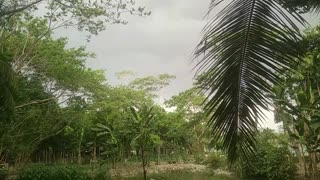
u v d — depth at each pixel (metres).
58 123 22.67
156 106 29.41
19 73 18.77
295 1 3.73
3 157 24.11
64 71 21.09
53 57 20.81
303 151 17.86
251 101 3.72
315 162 16.97
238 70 3.63
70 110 22.38
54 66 20.78
